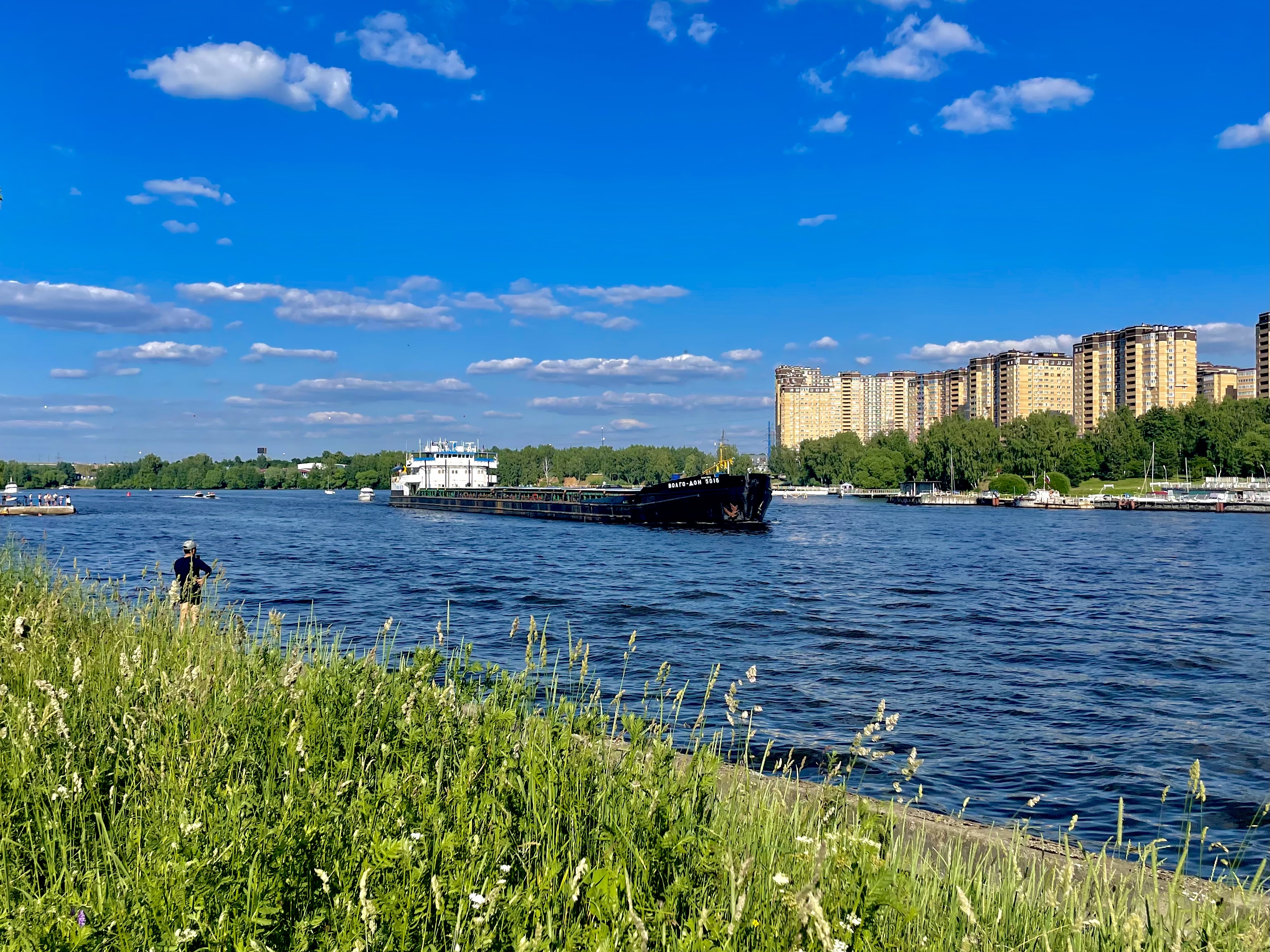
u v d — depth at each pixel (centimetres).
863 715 1734
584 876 438
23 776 533
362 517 11562
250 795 514
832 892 429
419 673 804
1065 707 1875
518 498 11219
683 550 6022
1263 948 466
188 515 12138
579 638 2536
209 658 981
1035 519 11650
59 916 382
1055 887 580
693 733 817
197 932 361
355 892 406
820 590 3903
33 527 8581
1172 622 3142
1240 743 1614
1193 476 16862
